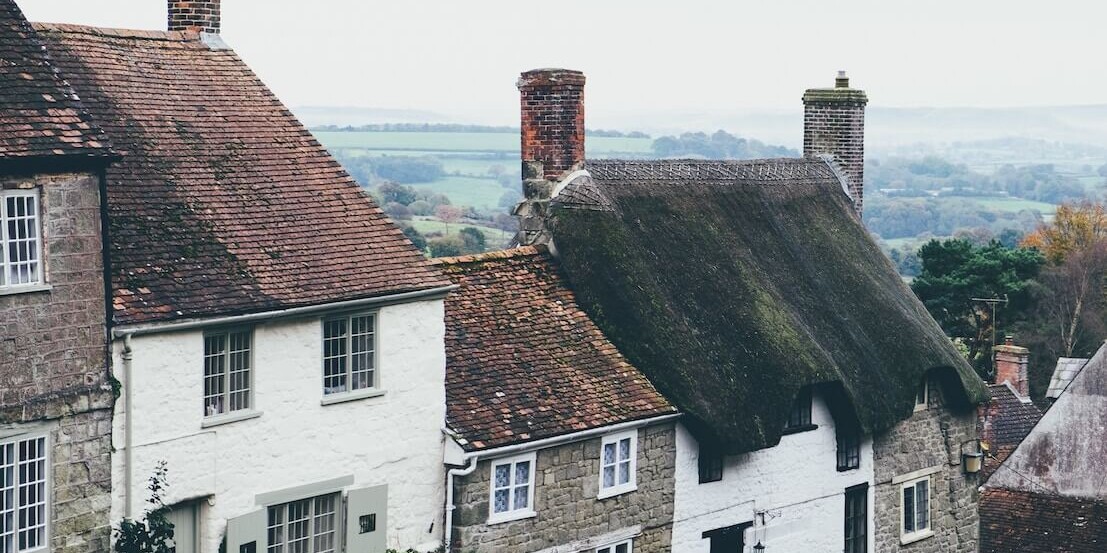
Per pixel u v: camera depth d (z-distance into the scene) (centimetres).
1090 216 9575
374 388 2577
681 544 3053
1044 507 4056
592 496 2862
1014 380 5475
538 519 2775
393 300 2575
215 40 2847
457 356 2834
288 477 2455
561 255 3189
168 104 2636
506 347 2919
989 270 7375
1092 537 3906
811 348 3262
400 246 2684
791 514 3309
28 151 2088
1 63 2172
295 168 2702
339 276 2530
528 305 3058
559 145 3275
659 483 2992
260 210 2567
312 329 2480
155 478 2264
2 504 2095
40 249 2130
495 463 2708
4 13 2231
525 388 2839
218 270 2397
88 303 2181
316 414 2489
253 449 2403
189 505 2348
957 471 3788
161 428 2273
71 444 2170
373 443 2575
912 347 3541
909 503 3666
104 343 2205
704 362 3062
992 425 5134
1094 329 7606
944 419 3741
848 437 3456
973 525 3850
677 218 3372
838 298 3531
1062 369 5309
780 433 3108
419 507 2650
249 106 2759
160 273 2327
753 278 3344
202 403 2328
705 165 3597
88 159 2162
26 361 2109
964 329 7394
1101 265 7906
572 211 3222
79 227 2170
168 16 2861
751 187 3662
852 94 4041
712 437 3002
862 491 3500
